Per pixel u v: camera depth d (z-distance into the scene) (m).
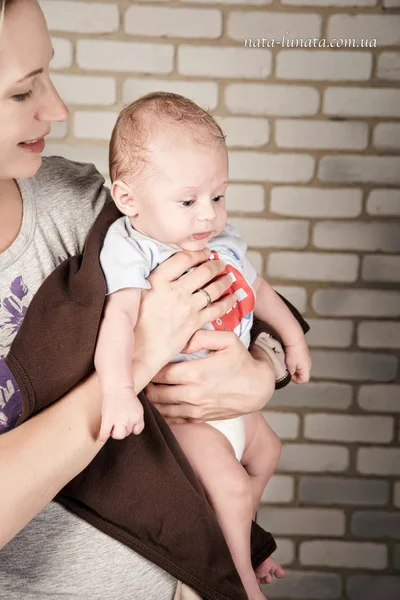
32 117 1.02
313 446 2.66
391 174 2.50
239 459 1.37
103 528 1.14
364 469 2.66
